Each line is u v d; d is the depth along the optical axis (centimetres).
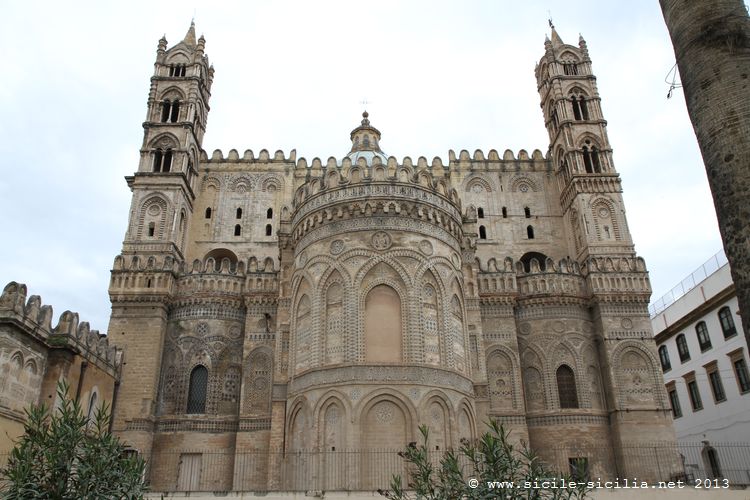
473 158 6066
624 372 4684
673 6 1362
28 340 3134
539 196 5912
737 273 1145
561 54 6150
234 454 4384
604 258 5084
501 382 4691
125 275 4769
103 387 4128
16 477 1358
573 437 4531
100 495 1384
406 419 3219
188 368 4619
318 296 3609
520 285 5025
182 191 5347
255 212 5762
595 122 5766
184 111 5659
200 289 4828
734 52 1246
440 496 1533
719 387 5597
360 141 5459
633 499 2734
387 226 3659
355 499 2636
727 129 1204
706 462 5731
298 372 3603
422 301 3556
